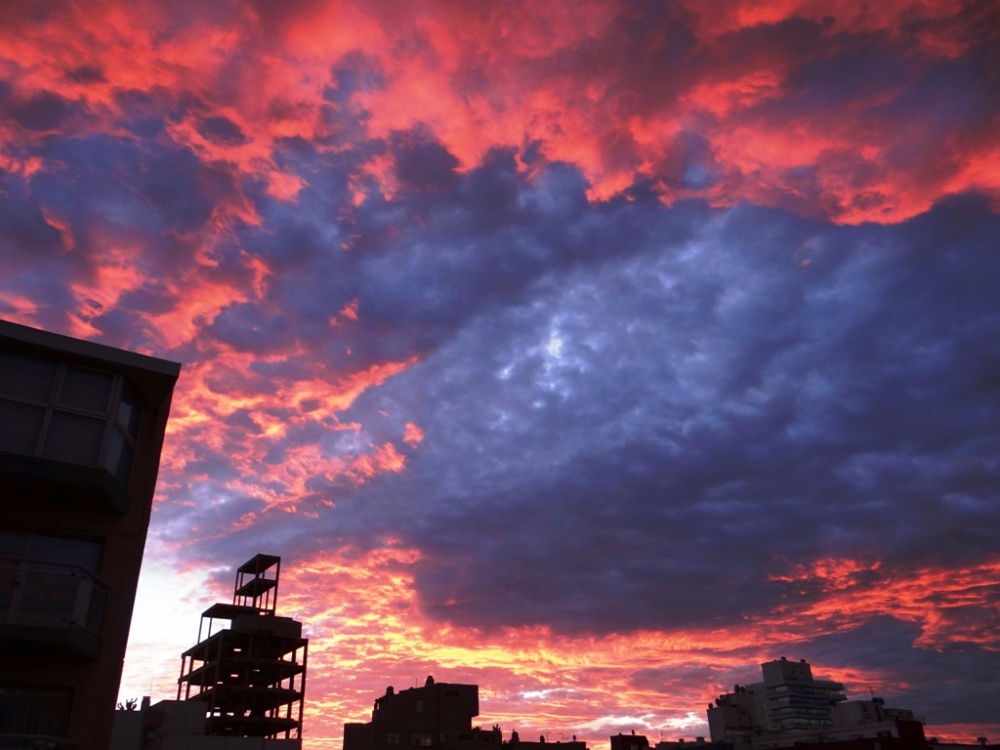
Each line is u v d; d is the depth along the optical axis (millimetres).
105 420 17547
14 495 16828
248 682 59375
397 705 76562
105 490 16812
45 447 16578
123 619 17188
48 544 17141
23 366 17078
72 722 15742
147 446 19016
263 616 60500
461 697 79000
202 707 39906
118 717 29844
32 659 15930
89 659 16406
